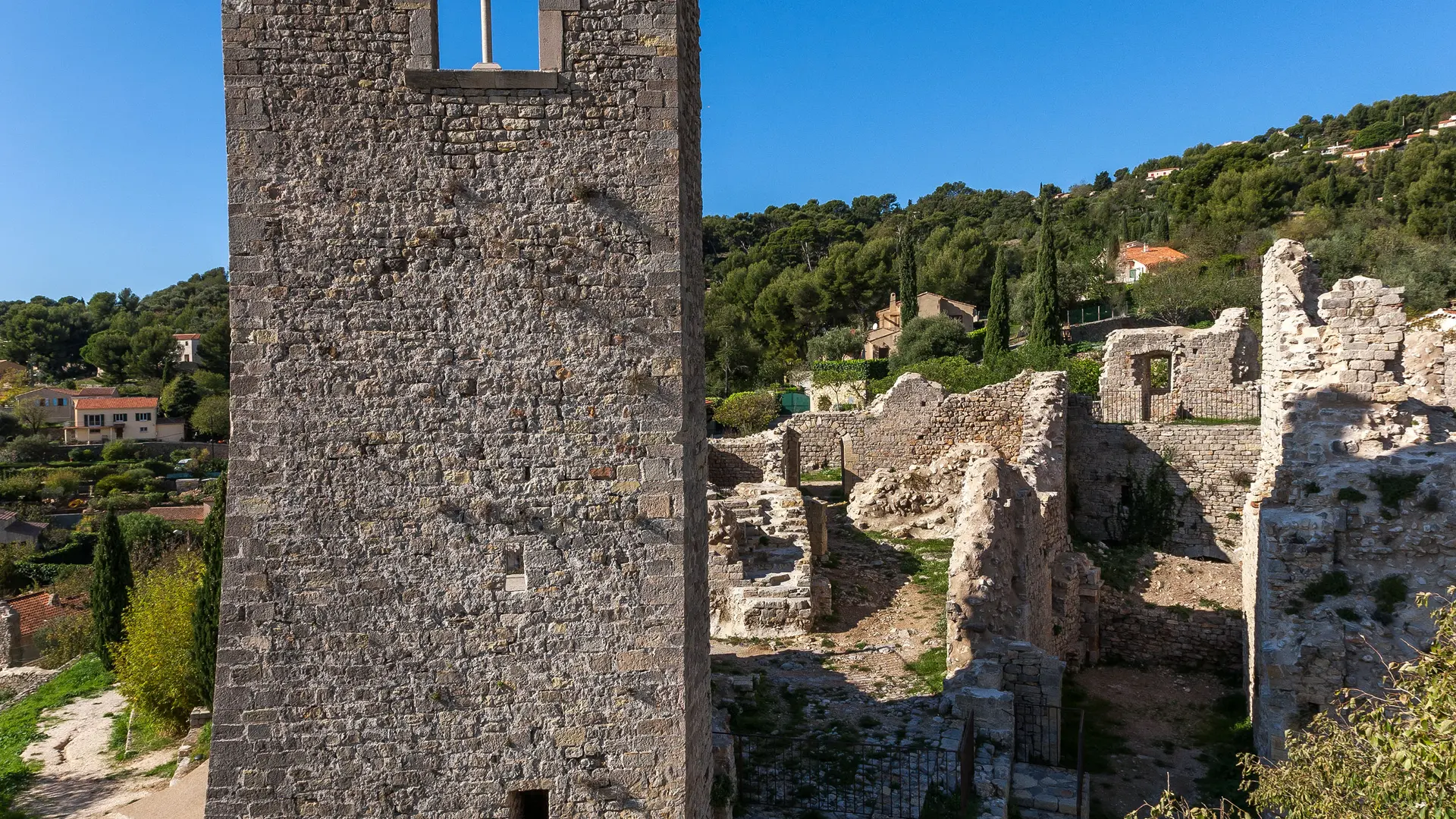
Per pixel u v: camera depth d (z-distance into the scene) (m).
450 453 8.88
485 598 8.96
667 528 8.99
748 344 67.00
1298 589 12.87
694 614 9.58
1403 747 6.98
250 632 8.89
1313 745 8.98
